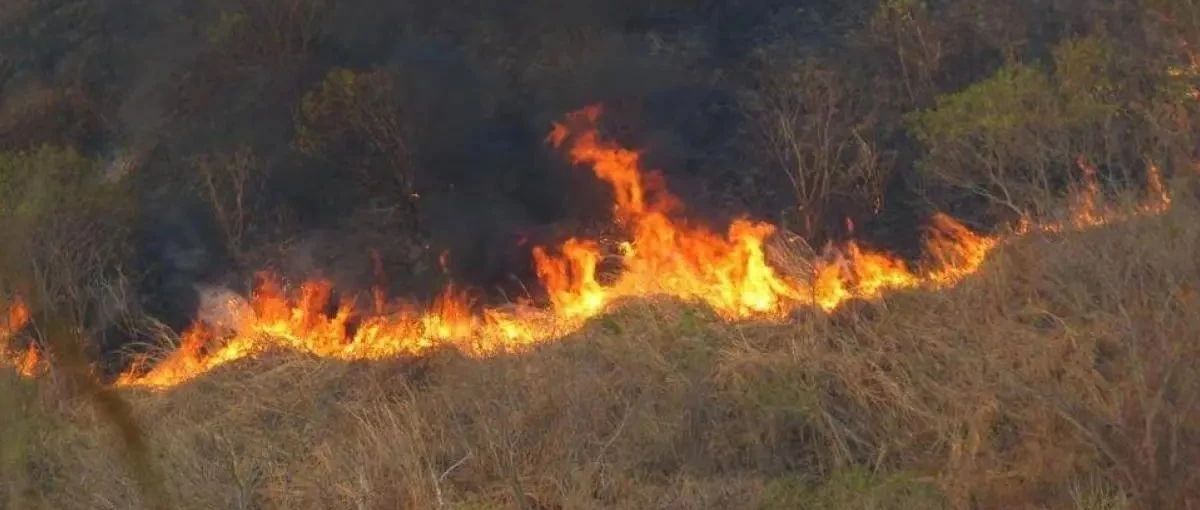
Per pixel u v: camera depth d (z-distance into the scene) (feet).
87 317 92.68
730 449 64.44
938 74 103.30
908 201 94.68
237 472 66.23
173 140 113.70
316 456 67.41
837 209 95.30
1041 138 81.76
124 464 67.31
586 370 71.72
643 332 75.56
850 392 66.54
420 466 63.72
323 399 75.36
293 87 113.09
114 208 99.35
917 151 96.78
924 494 58.29
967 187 85.56
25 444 68.08
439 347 79.46
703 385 68.03
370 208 105.29
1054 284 68.90
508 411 67.92
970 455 58.59
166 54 121.39
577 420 66.49
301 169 107.45
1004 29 104.37
